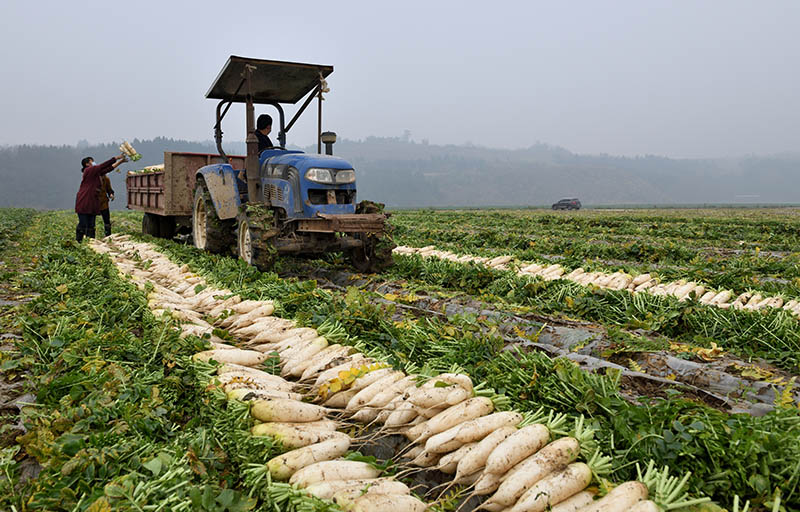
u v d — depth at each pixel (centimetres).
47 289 640
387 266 870
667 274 896
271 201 834
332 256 936
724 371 434
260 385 355
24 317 487
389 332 470
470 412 300
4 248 1266
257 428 306
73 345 412
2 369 390
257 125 917
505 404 318
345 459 285
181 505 226
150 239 1245
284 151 885
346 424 335
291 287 604
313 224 773
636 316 621
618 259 1232
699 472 253
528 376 346
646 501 225
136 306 550
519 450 264
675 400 297
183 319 491
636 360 458
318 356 410
